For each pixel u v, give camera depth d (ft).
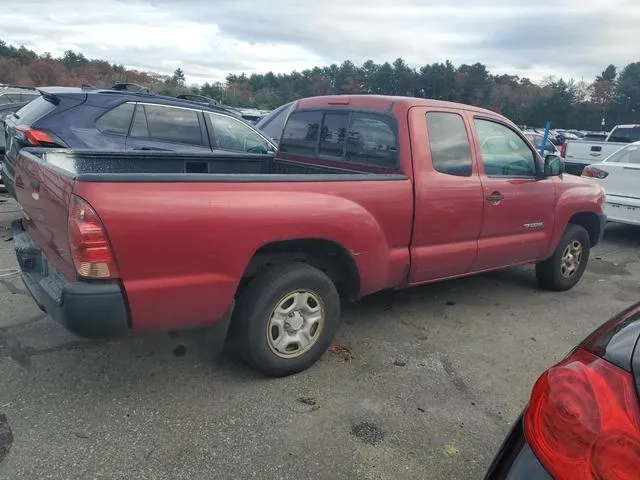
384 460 9.29
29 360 11.89
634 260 25.16
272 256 11.57
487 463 9.37
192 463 8.91
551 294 18.90
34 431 9.48
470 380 12.26
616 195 27.71
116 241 8.89
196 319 10.08
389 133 13.66
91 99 21.43
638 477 4.72
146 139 22.21
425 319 15.78
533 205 16.51
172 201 9.36
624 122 285.23
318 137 16.17
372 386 11.68
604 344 5.83
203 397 10.85
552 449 5.32
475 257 15.07
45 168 10.36
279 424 10.10
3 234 21.77
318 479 8.73
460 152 14.42
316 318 11.94
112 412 10.18
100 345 12.75
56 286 9.55
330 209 11.35
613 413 5.07
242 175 10.37
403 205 12.92
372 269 12.53
